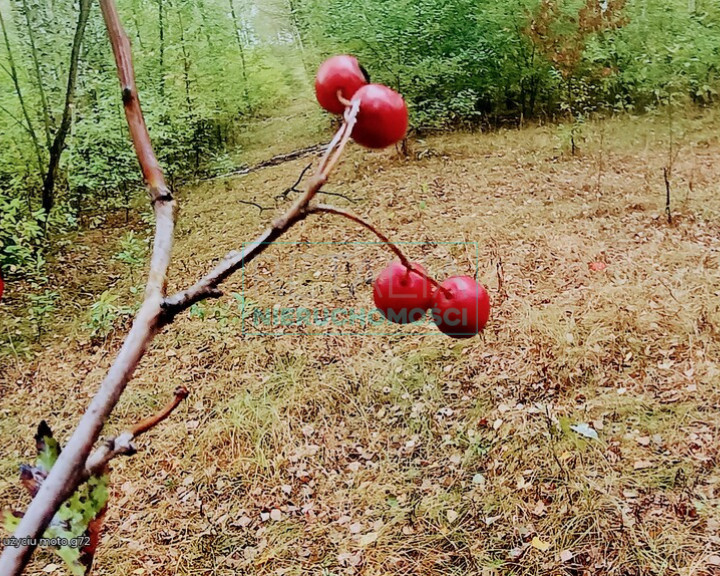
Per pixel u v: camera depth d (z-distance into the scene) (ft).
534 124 23.30
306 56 27.81
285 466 9.79
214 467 9.91
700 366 9.86
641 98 22.63
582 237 13.96
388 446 9.91
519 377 10.49
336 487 9.36
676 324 10.72
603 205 15.38
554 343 10.84
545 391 10.14
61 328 13.85
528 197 16.56
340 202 17.89
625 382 9.95
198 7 23.36
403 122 1.74
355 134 1.74
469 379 10.76
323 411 10.68
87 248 17.28
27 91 17.83
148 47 21.61
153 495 9.61
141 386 11.88
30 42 18.25
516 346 11.09
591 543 7.65
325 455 9.91
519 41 22.70
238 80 25.62
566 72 21.66
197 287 1.40
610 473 8.49
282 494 9.36
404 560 7.99
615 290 11.76
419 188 18.12
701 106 21.97
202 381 11.73
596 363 10.34
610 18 20.93
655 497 8.04
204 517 9.13
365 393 10.88
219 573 8.23
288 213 1.44
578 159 18.86
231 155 23.88
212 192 20.43
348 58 1.85
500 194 17.03
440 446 9.68
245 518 9.04
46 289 15.19
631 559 7.34
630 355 10.36
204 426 10.67
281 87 30.07
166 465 10.08
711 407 9.17
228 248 15.98
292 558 8.31
